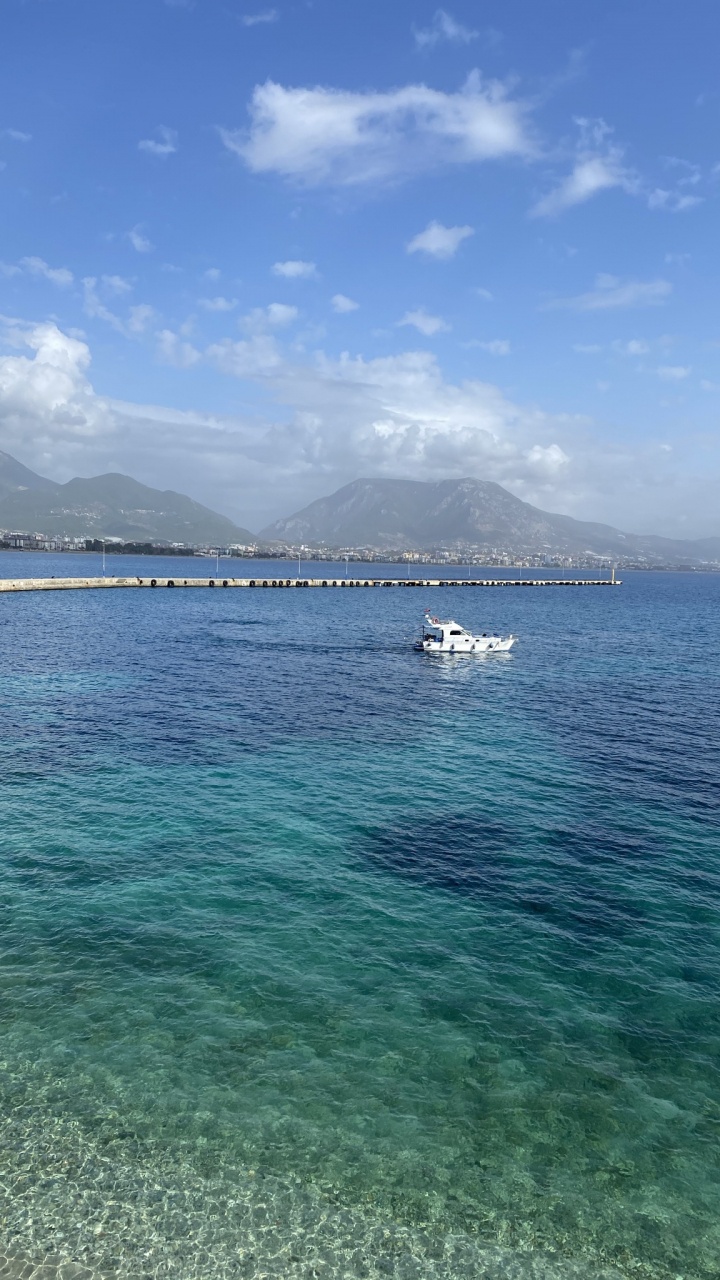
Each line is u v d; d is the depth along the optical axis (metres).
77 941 21.38
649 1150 14.85
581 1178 14.16
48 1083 15.87
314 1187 13.70
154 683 59.19
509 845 29.33
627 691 61.44
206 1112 15.29
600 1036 18.14
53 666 65.38
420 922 23.28
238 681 61.59
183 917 23.00
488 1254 12.61
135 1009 18.41
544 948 22.00
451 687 62.03
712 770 39.53
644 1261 12.62
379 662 75.31
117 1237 12.52
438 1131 15.10
